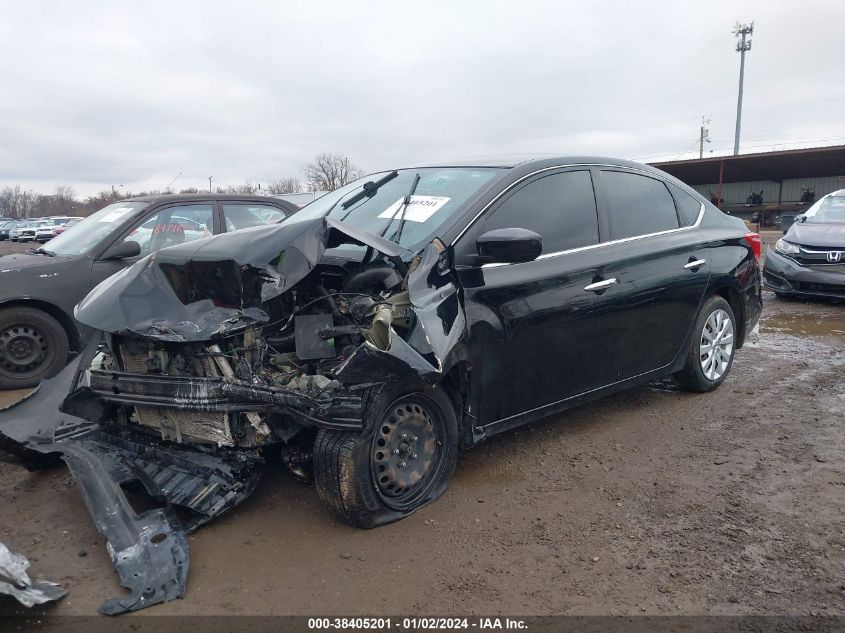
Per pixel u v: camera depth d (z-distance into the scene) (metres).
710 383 5.48
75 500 3.78
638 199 4.86
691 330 5.19
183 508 3.53
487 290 3.69
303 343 3.42
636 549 3.21
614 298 4.38
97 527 3.12
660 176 5.20
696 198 5.47
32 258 6.43
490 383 3.76
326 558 3.17
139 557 2.97
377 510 3.39
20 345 6.11
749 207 37.91
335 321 3.58
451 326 3.39
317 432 3.53
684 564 3.08
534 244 3.52
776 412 5.06
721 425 4.81
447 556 3.18
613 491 3.81
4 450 3.83
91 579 3.00
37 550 3.25
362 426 3.16
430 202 4.08
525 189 4.11
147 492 3.37
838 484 3.82
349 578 3.02
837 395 5.44
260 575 3.04
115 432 3.99
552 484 3.91
